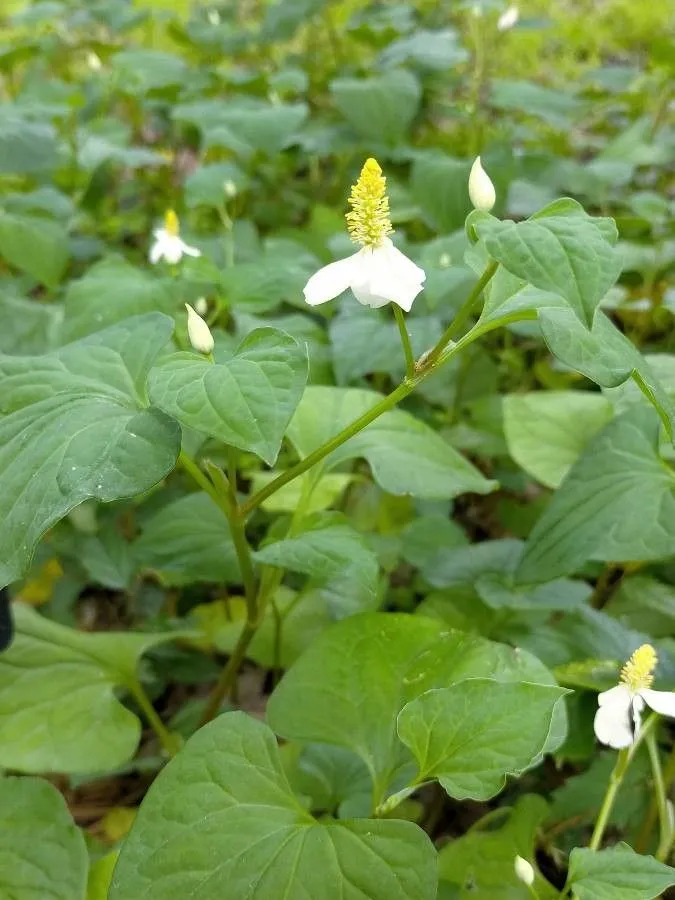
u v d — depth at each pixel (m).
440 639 0.23
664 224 0.51
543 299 0.20
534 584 0.25
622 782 0.26
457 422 0.42
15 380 0.20
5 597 0.25
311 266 0.45
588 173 0.55
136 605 0.37
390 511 0.38
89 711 0.26
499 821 0.27
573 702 0.26
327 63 0.76
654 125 0.69
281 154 0.60
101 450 0.17
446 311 0.42
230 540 0.28
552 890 0.22
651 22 0.90
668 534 0.24
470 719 0.18
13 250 0.42
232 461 0.21
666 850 0.23
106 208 0.60
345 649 0.23
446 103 0.65
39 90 0.59
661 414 0.20
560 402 0.35
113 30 0.72
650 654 0.19
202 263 0.35
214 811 0.18
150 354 0.21
